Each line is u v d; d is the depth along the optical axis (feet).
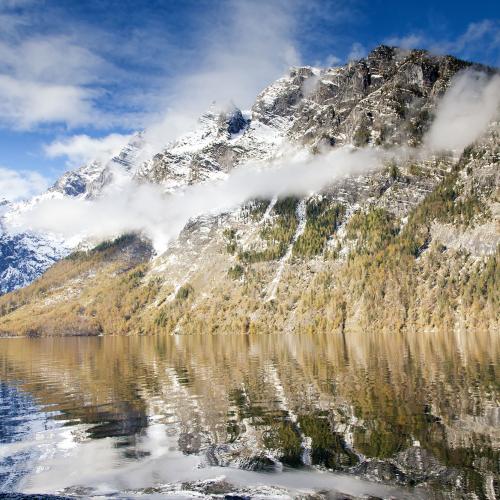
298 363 313.32
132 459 122.31
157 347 570.87
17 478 113.39
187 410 174.19
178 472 110.93
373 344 467.93
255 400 186.29
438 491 94.32
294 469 108.47
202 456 121.08
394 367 267.18
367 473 104.32
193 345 586.45
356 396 184.03
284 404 175.52
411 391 188.96
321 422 145.79
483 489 94.68
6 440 145.38
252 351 441.27
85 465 119.75
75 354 485.56
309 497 93.20
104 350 543.39
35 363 389.19
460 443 120.98
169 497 96.37
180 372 288.92
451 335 571.69
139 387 233.35
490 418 142.72
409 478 100.89
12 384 262.26
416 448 118.52
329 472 105.81
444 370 245.86
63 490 104.37
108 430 151.74
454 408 156.56
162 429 148.66
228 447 126.93
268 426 144.66
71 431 152.87
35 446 138.00
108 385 244.01
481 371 237.45
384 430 134.21
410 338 548.72
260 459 116.26
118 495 99.09
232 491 97.76
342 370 264.31
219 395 201.57
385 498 91.76
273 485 99.91
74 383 256.52
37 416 176.45
